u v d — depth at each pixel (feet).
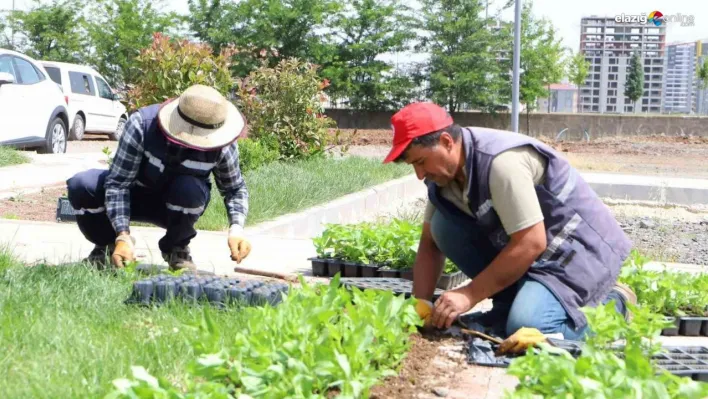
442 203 14.75
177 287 15.21
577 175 14.79
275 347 11.19
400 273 20.42
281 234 30.14
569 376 9.96
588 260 14.52
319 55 136.36
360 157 56.65
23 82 51.80
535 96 139.64
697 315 17.52
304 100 51.26
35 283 15.51
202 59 42.93
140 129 17.65
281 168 43.93
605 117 129.08
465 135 13.97
